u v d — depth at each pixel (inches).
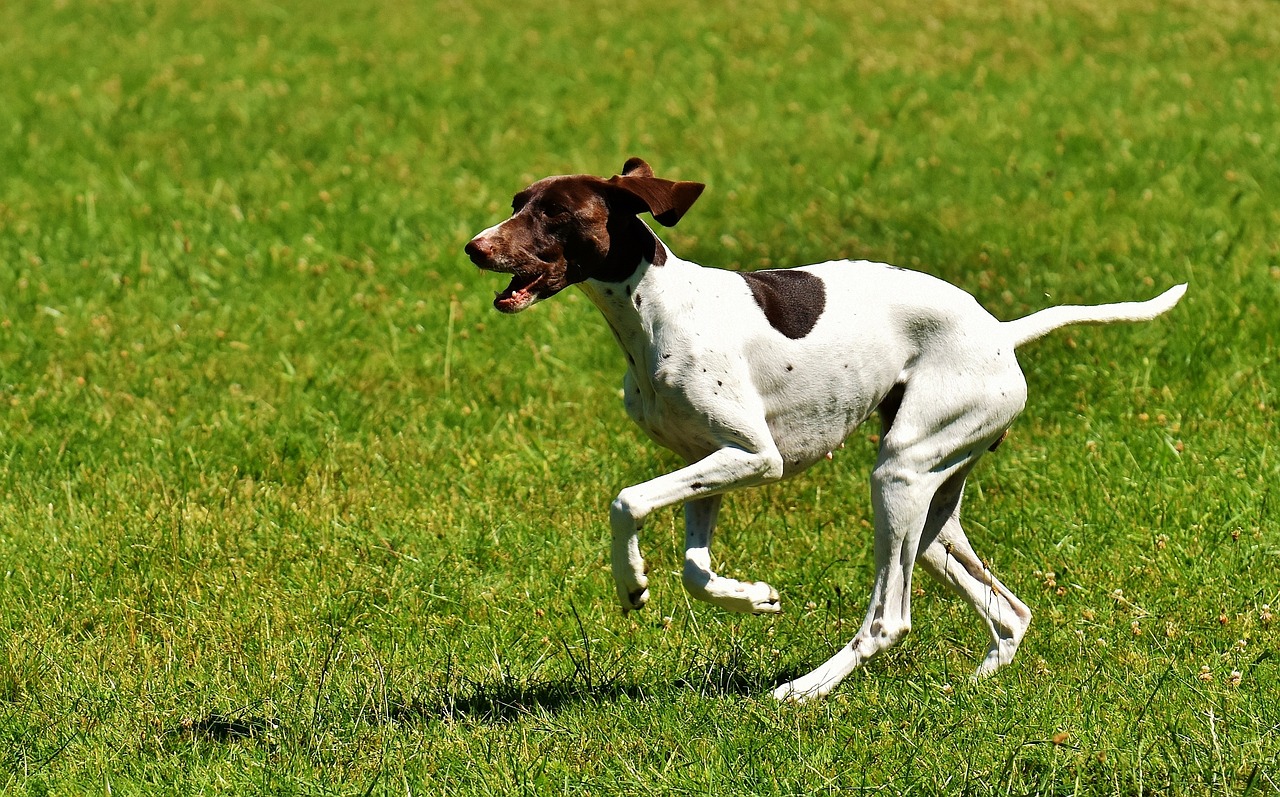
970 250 657.6
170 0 1341.0
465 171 815.1
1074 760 277.6
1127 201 716.0
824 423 313.4
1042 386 504.7
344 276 641.6
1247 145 802.2
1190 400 488.1
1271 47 1058.7
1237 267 603.2
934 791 270.1
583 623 368.5
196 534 416.2
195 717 318.0
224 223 712.4
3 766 297.0
